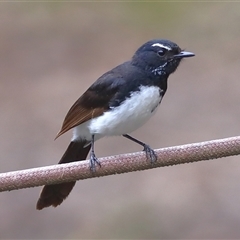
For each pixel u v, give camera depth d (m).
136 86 8.93
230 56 18.81
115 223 13.16
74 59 19.81
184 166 14.55
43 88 18.48
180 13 21.23
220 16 20.67
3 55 20.33
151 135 15.88
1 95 18.34
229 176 14.14
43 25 21.70
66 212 13.55
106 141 15.65
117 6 22.28
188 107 16.84
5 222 13.58
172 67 9.23
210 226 13.05
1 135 16.56
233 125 16.02
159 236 12.90
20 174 6.95
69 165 7.10
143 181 14.21
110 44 20.41
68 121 9.36
